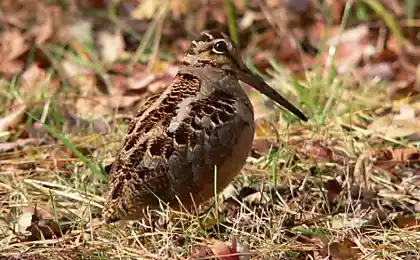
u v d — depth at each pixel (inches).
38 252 390.0
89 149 499.2
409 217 419.2
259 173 466.3
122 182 391.5
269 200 435.8
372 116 537.6
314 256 390.0
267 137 503.8
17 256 388.5
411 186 456.1
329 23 675.4
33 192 454.0
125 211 392.2
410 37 676.1
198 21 701.3
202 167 395.2
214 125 397.4
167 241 388.8
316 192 447.5
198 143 393.7
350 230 405.4
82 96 569.9
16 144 508.4
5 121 530.3
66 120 540.4
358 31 657.0
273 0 705.0
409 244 396.2
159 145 391.2
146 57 665.6
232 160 404.8
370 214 421.7
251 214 415.5
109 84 607.8
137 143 395.9
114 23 717.9
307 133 511.2
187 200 399.5
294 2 698.8
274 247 387.9
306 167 470.0
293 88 563.5
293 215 422.9
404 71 621.0
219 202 437.4
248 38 693.9
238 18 713.0
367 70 618.8
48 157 497.0
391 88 584.7
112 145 499.2
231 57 421.7
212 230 412.8
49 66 655.1
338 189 442.6
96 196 440.8
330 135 509.0
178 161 391.2
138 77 625.3
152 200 393.4
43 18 724.7
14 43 668.1
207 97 408.5
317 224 416.2
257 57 656.4
